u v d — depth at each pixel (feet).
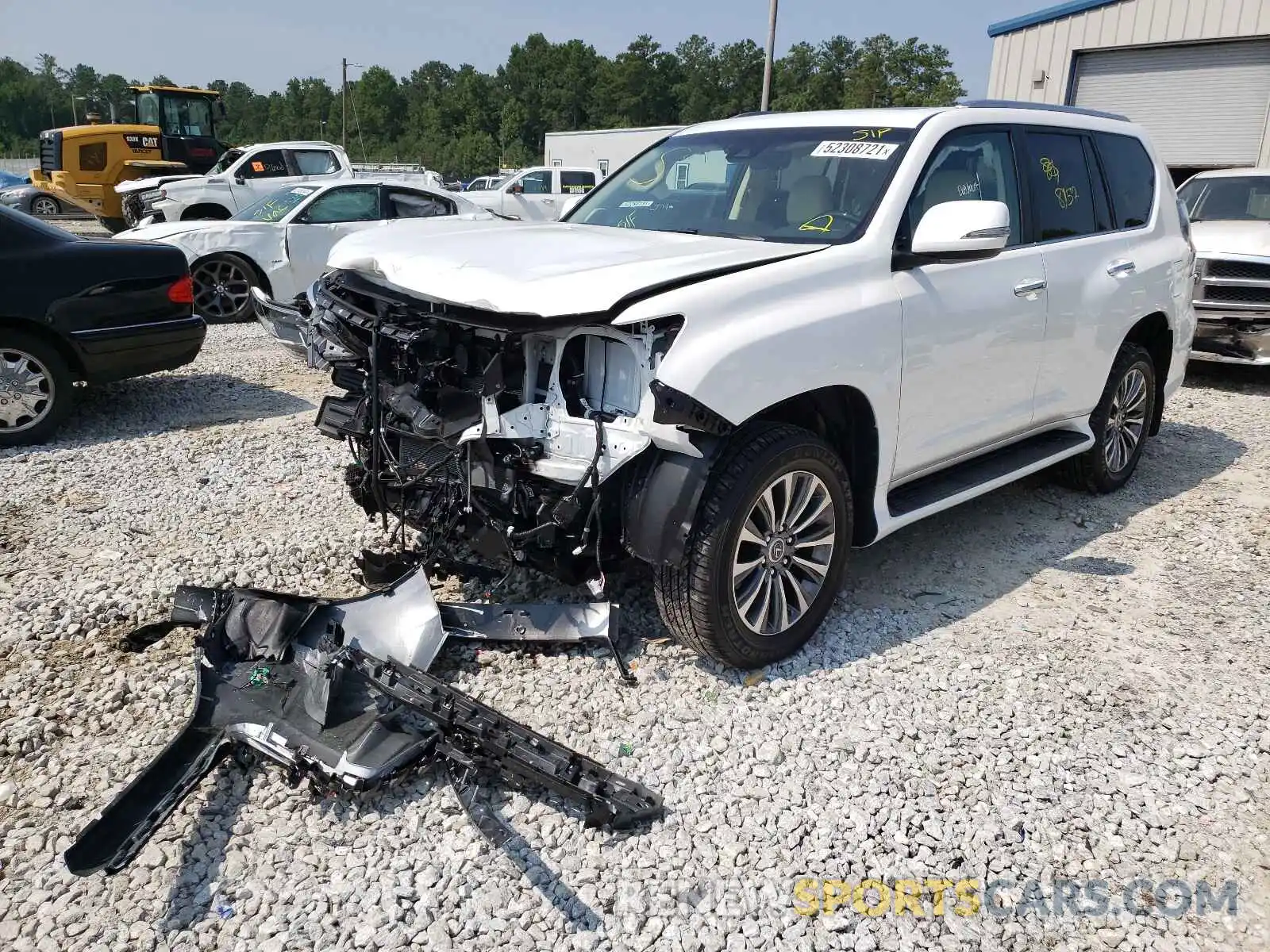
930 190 13.20
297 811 9.13
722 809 9.38
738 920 8.11
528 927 7.95
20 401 20.21
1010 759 10.32
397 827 8.95
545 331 10.02
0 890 8.17
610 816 8.87
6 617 12.55
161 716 10.52
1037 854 9.02
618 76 370.73
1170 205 18.83
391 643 11.25
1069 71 61.82
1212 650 12.87
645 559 10.46
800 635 11.93
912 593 14.26
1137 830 9.37
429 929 7.88
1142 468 20.68
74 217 80.18
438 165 320.09
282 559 14.38
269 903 8.08
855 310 11.55
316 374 27.68
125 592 13.28
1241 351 28.07
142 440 20.83
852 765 10.09
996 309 13.75
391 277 11.57
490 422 10.37
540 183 68.33
